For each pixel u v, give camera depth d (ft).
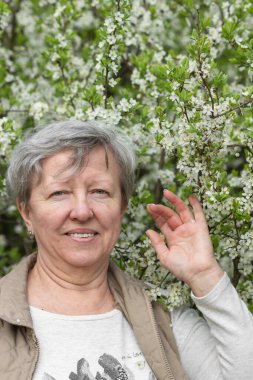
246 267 8.84
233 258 8.49
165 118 8.31
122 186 7.43
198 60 7.73
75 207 6.87
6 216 13.43
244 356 6.89
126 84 12.01
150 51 10.48
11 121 9.41
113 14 8.96
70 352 6.77
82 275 7.14
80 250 6.99
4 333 6.70
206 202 7.92
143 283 7.78
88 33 12.88
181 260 7.24
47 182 6.94
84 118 9.25
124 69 11.50
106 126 7.32
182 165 7.91
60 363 6.68
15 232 13.20
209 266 7.12
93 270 7.16
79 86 10.09
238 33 9.55
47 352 6.72
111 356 6.86
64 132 6.95
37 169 6.96
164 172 10.23
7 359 6.52
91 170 6.98
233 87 10.62
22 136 10.36
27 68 13.02
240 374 6.91
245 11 9.67
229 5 10.38
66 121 7.18
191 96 7.73
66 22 10.79
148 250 8.52
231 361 6.95
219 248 8.88
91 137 6.97
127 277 7.67
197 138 7.63
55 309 7.08
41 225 7.04
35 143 7.00
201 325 7.57
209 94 7.70
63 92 10.25
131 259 8.83
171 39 12.85
